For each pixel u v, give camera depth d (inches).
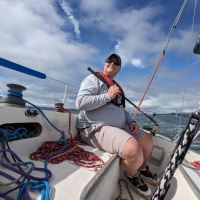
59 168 72.3
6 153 70.9
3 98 88.2
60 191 58.3
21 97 92.5
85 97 96.9
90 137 100.9
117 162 83.3
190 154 136.8
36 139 87.7
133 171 86.5
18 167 64.8
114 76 112.2
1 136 70.7
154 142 124.3
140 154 85.0
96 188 55.4
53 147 87.7
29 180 57.7
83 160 80.7
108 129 94.4
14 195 55.4
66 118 108.8
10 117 78.8
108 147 91.4
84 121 103.3
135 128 103.3
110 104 101.3
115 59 107.4
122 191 89.1
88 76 106.0
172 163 47.5
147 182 99.7
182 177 83.7
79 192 59.2
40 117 92.4
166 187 48.2
